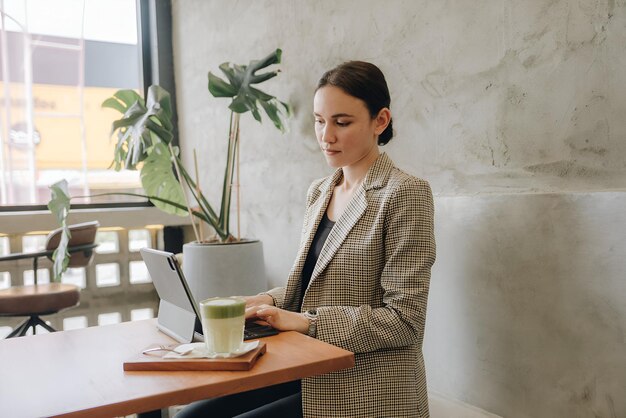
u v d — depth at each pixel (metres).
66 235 2.55
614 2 1.26
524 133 1.50
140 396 0.85
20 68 3.75
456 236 1.66
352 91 1.33
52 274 3.60
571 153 1.38
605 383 1.29
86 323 3.67
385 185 1.33
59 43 3.85
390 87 1.97
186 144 3.86
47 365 1.03
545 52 1.43
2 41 3.70
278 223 2.77
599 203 1.28
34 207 3.66
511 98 1.53
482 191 1.63
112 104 2.89
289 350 1.07
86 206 3.84
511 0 1.51
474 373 1.63
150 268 1.30
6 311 2.54
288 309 1.46
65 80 3.88
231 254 2.54
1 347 1.17
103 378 0.94
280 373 0.95
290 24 2.57
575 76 1.36
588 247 1.31
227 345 0.99
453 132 1.72
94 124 3.97
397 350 1.25
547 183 1.45
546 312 1.42
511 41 1.52
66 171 3.88
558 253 1.38
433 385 1.78
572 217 1.34
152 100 2.63
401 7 1.89
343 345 1.20
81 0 3.89
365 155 1.41
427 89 1.80
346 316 1.22
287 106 2.56
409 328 1.22
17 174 3.74
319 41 2.36
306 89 2.47
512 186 1.54
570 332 1.36
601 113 1.31
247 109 2.49
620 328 1.25
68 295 2.69
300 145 2.55
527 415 1.49
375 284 1.30
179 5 3.79
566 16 1.37
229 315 0.99
